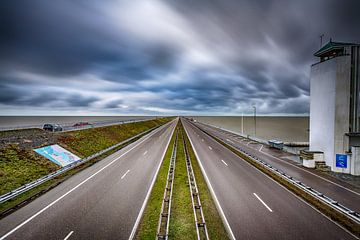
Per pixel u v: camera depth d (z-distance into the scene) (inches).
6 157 725.9
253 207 515.2
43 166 776.3
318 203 535.5
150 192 601.6
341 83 826.2
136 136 1822.1
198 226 432.1
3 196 512.1
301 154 953.5
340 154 823.1
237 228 422.9
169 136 1956.2
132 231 409.7
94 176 738.8
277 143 1392.7
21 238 383.6
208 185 668.7
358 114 820.0
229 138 1953.7
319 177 762.2
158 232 404.5
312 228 422.3
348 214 465.7
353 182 707.4
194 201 552.4
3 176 626.5
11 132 1082.1
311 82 989.8
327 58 959.6
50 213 474.9
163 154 1123.9
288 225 433.4
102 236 391.9
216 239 389.1
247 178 740.0
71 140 1122.0
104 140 1376.7
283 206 520.4
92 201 538.0
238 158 1066.7
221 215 476.4
